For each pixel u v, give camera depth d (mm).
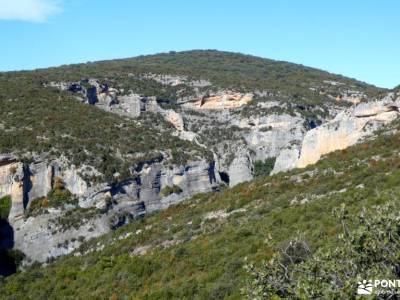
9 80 134750
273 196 53500
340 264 13844
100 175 95562
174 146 113062
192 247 45094
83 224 87625
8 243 86438
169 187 104250
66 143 100688
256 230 42219
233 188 69312
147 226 68188
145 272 43938
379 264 13492
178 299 34875
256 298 14289
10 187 91750
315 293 13312
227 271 34906
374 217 14117
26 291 53625
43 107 114438
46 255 84562
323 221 35906
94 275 49031
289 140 142875
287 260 17844
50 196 92438
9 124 103625
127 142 107875
